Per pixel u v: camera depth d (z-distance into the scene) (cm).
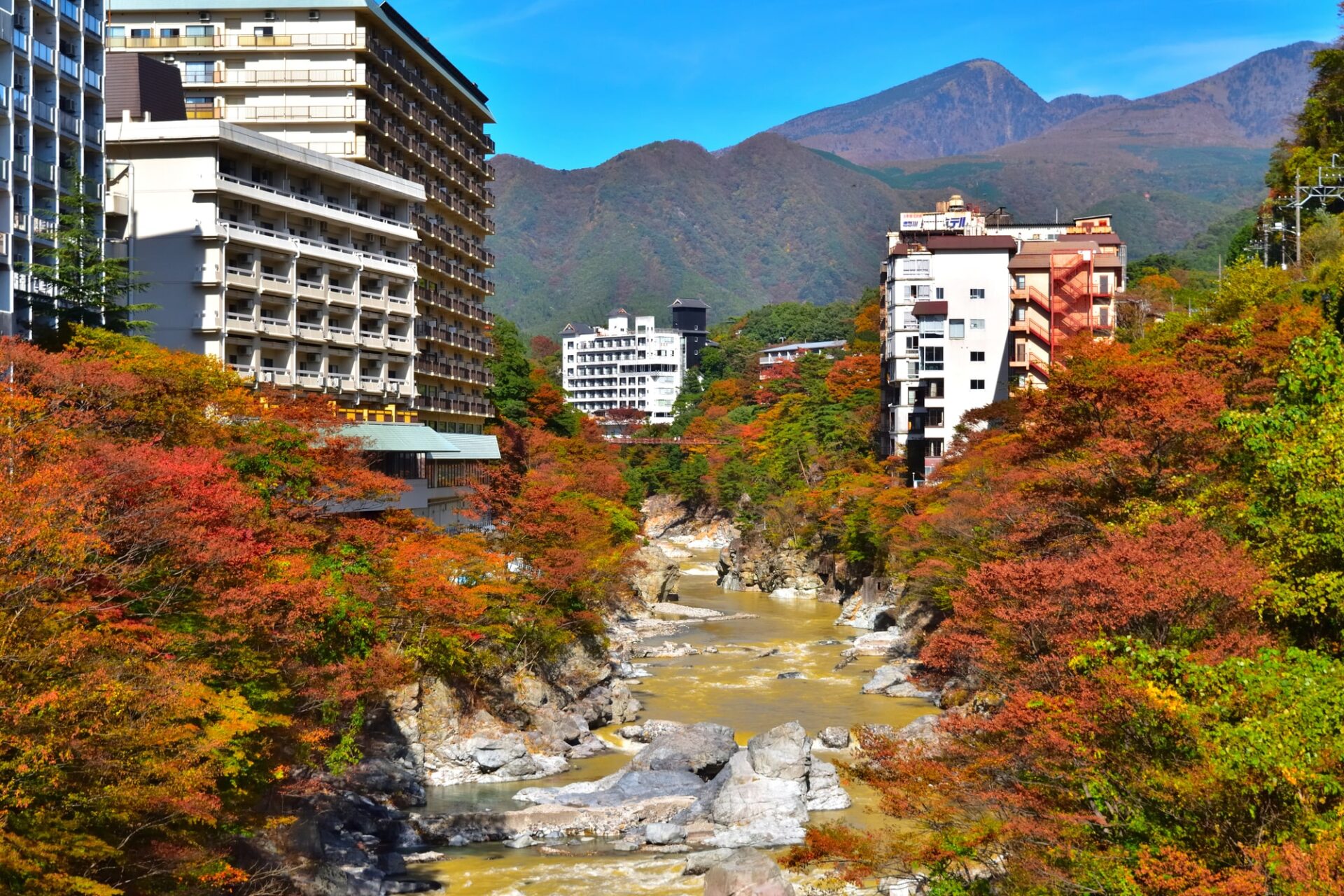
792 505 13788
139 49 9494
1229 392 5250
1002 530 6381
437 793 5547
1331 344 3838
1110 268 11069
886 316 13250
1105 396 4919
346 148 9531
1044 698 3002
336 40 9456
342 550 5603
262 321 7956
